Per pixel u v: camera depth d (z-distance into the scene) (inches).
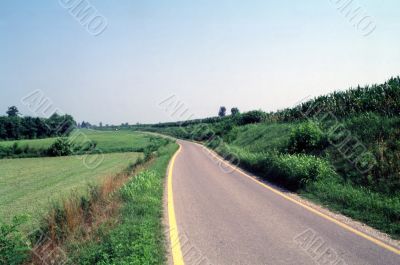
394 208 326.3
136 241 229.3
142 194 423.8
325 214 354.6
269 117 1684.3
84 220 333.4
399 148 474.9
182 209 382.3
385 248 248.4
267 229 300.4
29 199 745.0
